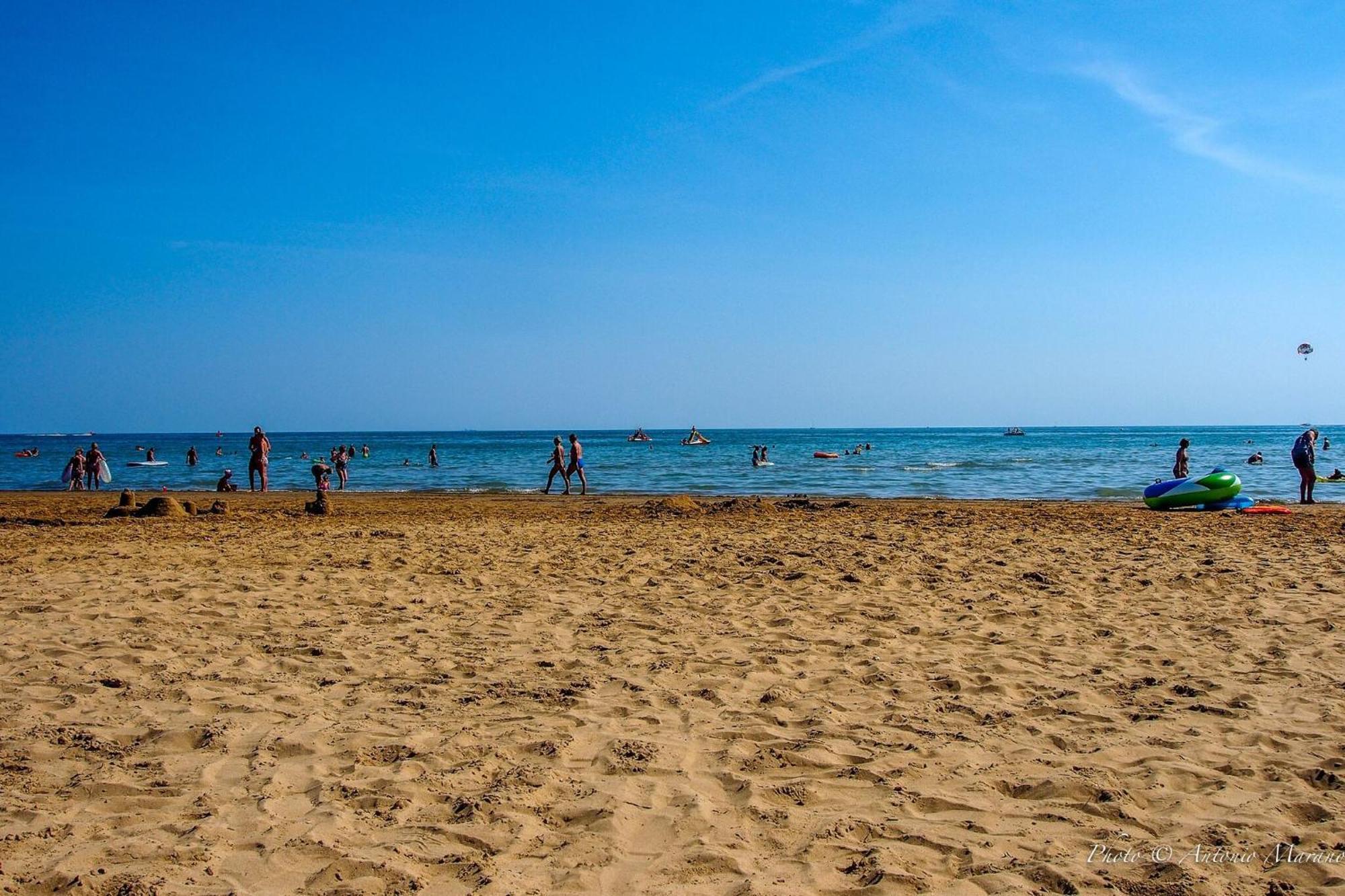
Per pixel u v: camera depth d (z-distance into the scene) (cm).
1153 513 1841
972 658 703
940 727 548
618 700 597
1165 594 955
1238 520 1680
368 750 498
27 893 343
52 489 3309
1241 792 455
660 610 872
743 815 424
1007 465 4850
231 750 499
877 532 1492
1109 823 421
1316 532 1479
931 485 3306
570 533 1494
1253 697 602
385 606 881
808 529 1549
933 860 382
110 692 598
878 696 610
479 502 2273
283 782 455
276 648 717
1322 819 426
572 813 424
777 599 927
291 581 1008
